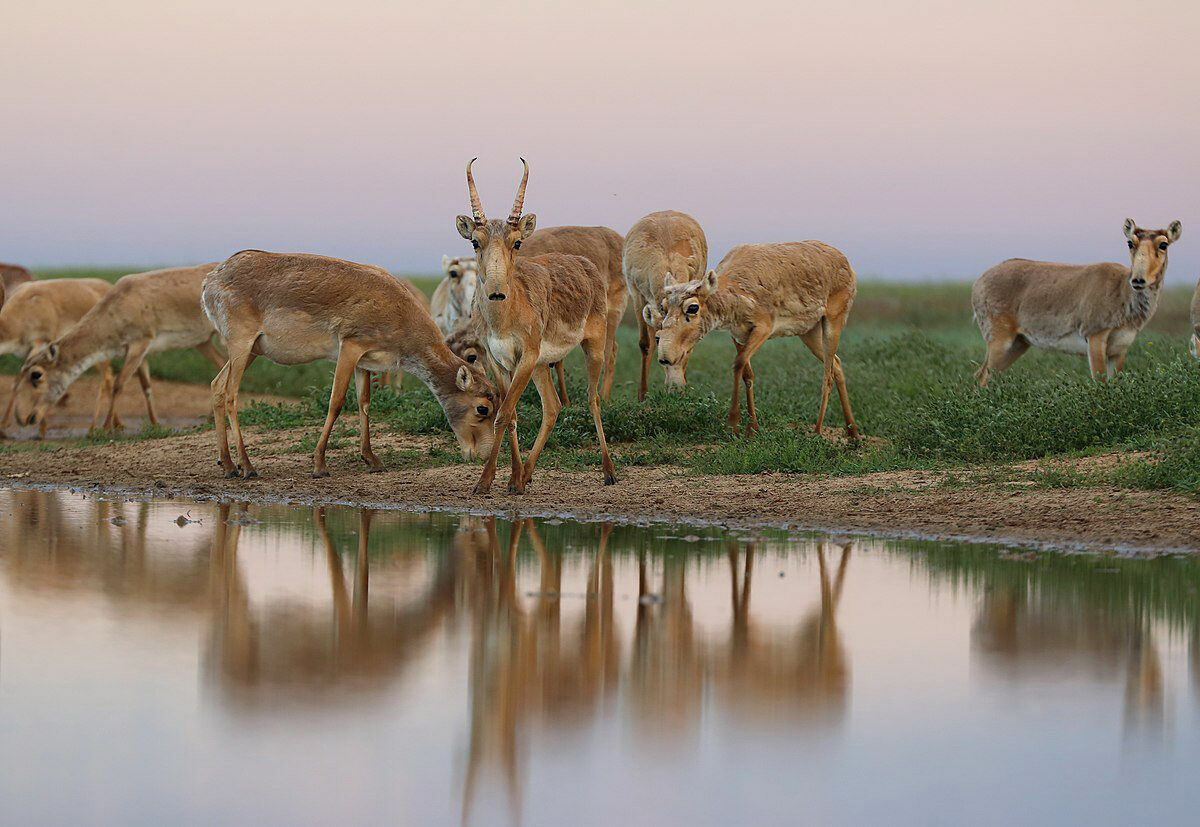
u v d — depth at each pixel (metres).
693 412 38.16
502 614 20.66
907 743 14.95
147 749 14.89
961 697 16.52
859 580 22.72
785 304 36.78
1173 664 17.78
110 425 48.59
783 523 28.17
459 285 51.44
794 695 16.69
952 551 24.94
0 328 53.59
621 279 44.28
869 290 112.31
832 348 38.00
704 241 44.03
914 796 13.44
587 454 36.28
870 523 27.73
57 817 13.03
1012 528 26.69
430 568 23.97
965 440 33.78
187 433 44.50
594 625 20.00
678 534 27.06
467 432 36.09
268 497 32.84
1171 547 24.70
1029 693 16.64
